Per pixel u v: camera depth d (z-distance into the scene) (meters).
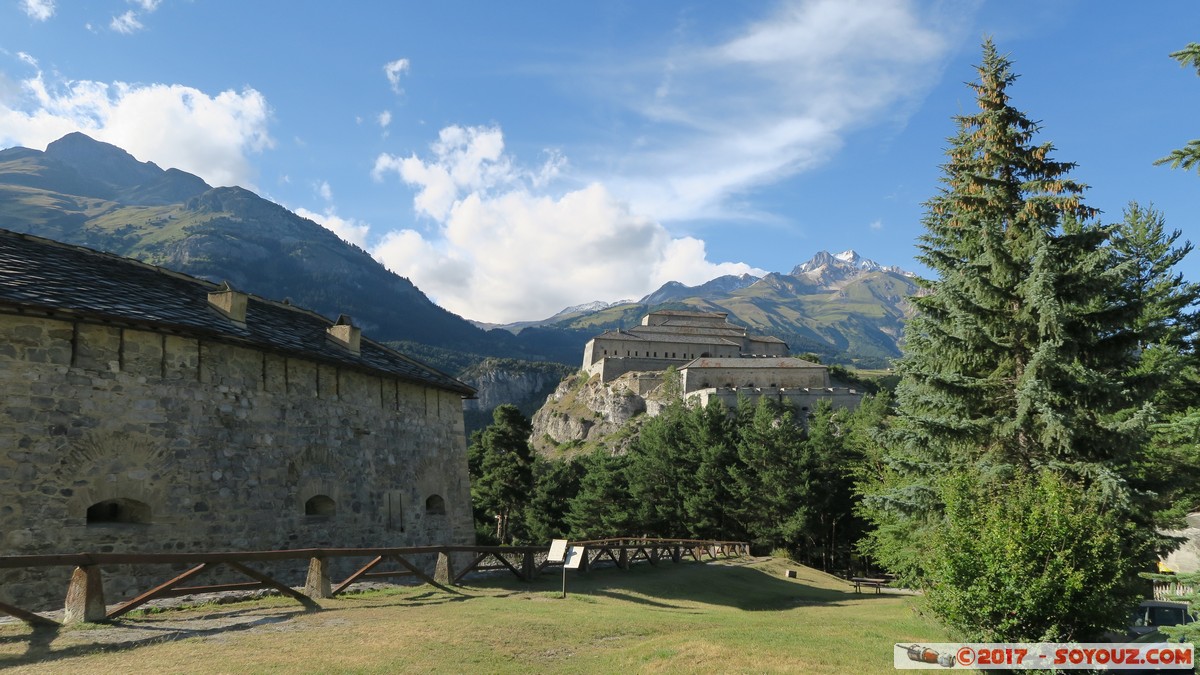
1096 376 13.88
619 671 9.16
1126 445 13.88
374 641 9.55
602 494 58.38
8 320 12.58
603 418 122.69
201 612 10.87
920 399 16.75
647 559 26.11
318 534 17.73
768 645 10.80
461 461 25.23
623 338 135.62
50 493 12.58
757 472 51.78
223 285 17.22
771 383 109.25
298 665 8.14
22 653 7.93
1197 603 9.34
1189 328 22.72
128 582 13.27
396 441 21.53
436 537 22.75
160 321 14.21
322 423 18.50
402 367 22.95
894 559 23.20
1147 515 13.89
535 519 62.06
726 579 25.67
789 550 48.69
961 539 9.95
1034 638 9.25
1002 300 15.81
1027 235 16.12
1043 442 14.29
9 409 12.32
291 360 17.84
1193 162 10.23
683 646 10.38
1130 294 16.05
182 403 14.88
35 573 12.16
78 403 13.20
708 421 59.53
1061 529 9.39
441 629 10.52
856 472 34.16
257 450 16.42
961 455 15.97
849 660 10.03
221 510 15.29
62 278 14.15
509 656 9.48
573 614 12.88
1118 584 10.76
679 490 54.28
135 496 13.79
